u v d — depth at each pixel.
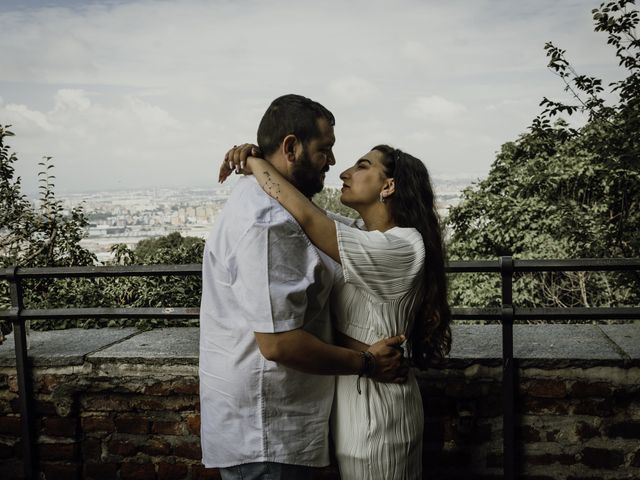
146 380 2.43
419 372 2.30
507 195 11.93
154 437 2.46
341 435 1.72
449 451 2.33
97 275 2.39
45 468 2.53
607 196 7.82
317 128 1.67
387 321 1.70
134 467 2.48
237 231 1.57
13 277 2.43
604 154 5.98
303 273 1.56
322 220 1.59
